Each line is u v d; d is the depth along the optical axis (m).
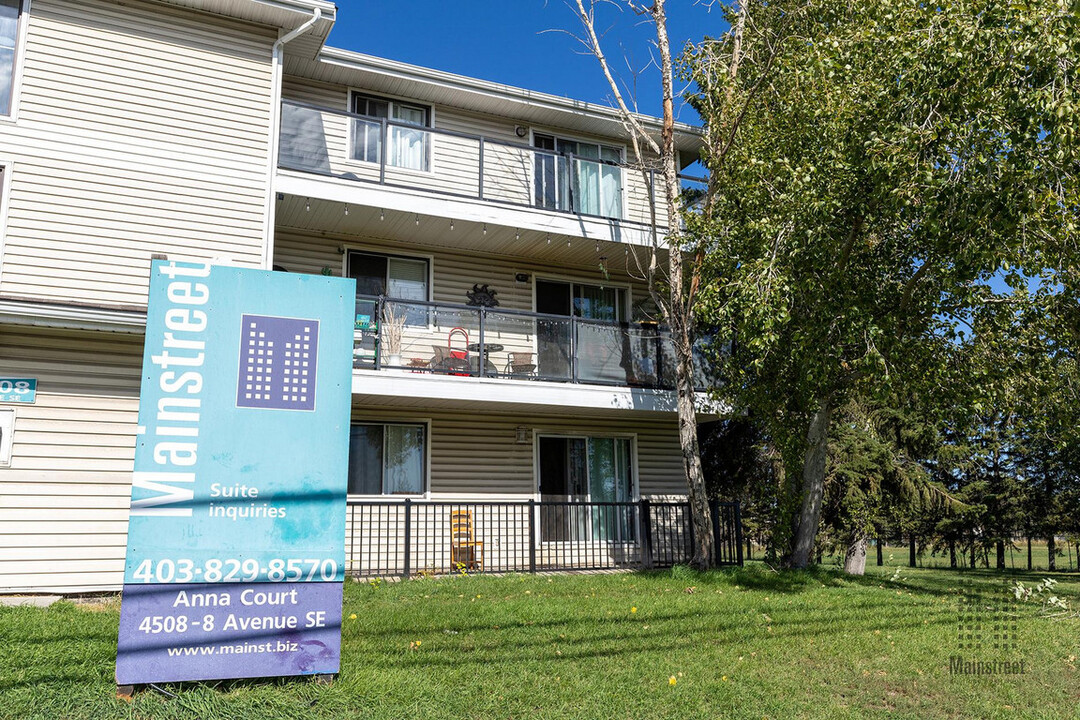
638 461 16.53
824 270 11.73
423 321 13.42
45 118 11.16
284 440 5.69
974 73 9.62
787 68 12.77
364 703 5.32
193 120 11.99
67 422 10.48
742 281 11.42
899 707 5.86
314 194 12.91
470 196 14.24
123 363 10.91
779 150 12.52
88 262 11.04
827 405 14.14
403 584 11.20
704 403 15.30
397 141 14.81
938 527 27.55
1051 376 12.62
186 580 5.34
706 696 5.93
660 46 14.46
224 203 11.95
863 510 20.45
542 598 10.08
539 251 15.98
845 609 9.80
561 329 14.56
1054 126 9.06
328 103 15.18
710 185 13.65
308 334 5.86
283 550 5.57
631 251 16.06
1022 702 6.02
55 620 7.65
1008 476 27.28
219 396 5.59
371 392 12.62
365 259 15.01
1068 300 11.87
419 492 14.48
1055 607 10.85
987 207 9.88
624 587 11.41
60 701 5.02
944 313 12.52
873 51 11.48
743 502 23.42
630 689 6.01
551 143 17.19
